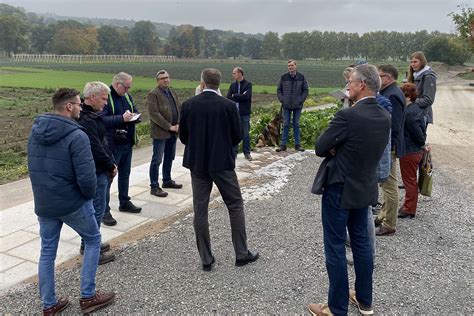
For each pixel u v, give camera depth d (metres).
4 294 4.15
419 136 5.64
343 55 156.25
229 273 4.48
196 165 4.44
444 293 4.09
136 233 5.61
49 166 3.54
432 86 6.52
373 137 3.35
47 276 3.72
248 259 4.65
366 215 3.61
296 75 10.16
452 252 4.95
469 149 11.77
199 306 3.88
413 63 6.74
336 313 3.61
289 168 8.89
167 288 4.19
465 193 7.32
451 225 5.77
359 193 3.43
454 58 81.62
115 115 5.74
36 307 3.94
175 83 43.00
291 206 6.51
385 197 5.34
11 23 127.94
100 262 4.70
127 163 6.20
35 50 143.38
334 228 3.54
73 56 117.94
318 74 66.62
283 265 4.64
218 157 4.39
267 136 11.32
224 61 141.75
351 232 3.68
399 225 5.77
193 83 43.28
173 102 7.16
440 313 3.78
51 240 3.77
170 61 128.25
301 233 5.48
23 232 5.64
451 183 7.99
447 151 11.42
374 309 3.83
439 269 4.54
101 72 61.94
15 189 7.67
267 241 5.25
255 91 33.53
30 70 64.44
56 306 3.80
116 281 4.33
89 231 3.83
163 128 6.89
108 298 3.90
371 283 3.68
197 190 4.54
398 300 3.97
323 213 3.60
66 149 3.54
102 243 4.99
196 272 4.51
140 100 26.61
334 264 3.55
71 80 44.91
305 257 4.81
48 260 3.74
